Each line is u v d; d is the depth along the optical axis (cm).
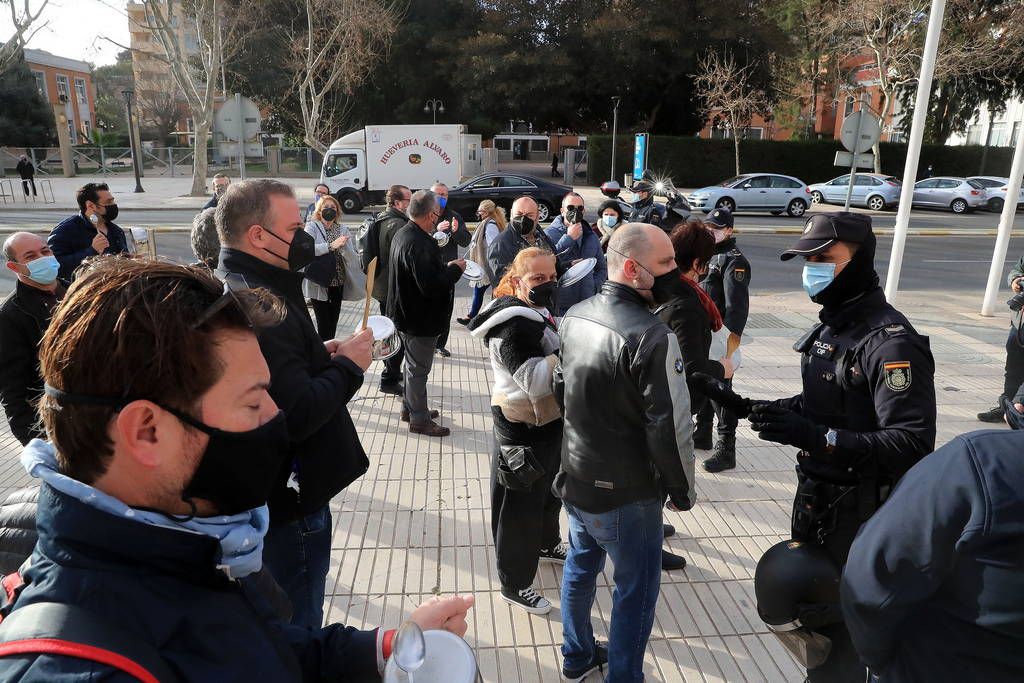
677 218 646
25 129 4241
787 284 1127
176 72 2397
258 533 99
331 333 581
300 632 121
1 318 314
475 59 3164
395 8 3269
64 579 79
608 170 3098
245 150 703
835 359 208
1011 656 113
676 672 271
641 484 227
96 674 72
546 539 343
